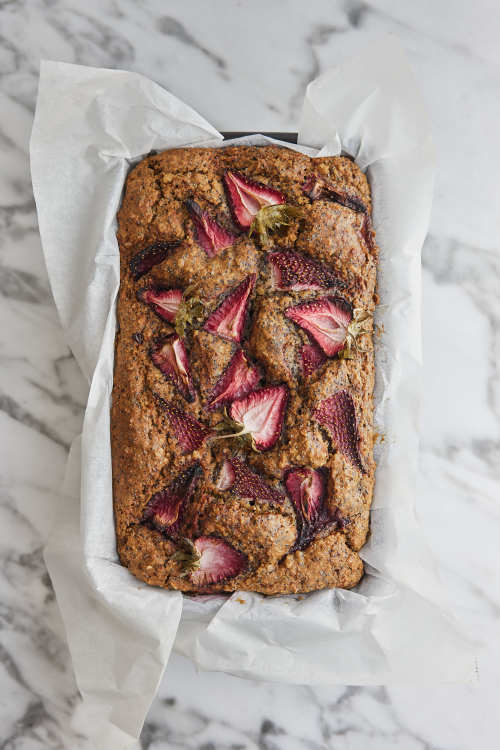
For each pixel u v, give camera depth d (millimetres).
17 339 517
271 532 453
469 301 531
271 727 515
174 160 477
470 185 531
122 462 462
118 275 474
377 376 486
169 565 458
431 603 468
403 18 529
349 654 471
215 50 524
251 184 474
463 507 529
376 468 484
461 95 531
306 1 526
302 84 526
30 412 517
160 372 463
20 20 519
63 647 513
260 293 468
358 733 517
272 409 459
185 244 468
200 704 514
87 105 474
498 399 531
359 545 472
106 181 480
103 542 462
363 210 484
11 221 518
